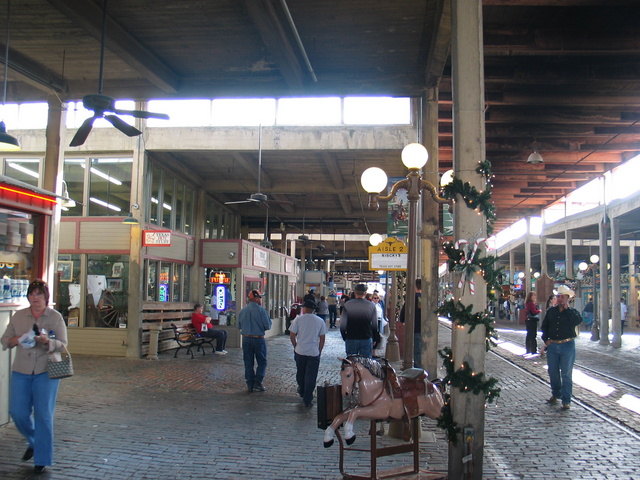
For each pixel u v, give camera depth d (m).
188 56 10.48
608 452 6.84
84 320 16.44
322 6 8.60
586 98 13.22
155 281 17.64
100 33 8.77
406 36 9.66
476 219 5.75
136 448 6.68
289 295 29.97
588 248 38.25
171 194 19.20
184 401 9.63
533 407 9.52
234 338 20.02
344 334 9.48
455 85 5.97
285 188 22.84
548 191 24.66
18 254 8.02
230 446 6.87
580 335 28.31
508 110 14.54
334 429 5.60
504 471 6.10
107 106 7.75
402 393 5.68
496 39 10.42
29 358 5.80
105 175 16.92
